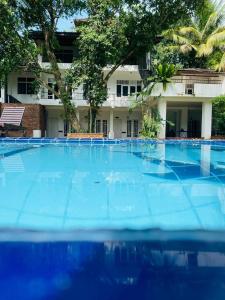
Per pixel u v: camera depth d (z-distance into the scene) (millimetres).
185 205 4082
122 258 2350
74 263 2256
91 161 8266
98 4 15773
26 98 24688
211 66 25312
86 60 16203
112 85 25672
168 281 2016
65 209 3848
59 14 16156
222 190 4953
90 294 1885
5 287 1966
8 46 14656
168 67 18438
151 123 18562
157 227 3129
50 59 16953
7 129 18062
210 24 25312
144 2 16500
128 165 7566
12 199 4344
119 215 3594
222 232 2961
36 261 2291
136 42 17203
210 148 12344
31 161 8227
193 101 20922
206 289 1938
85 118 25062
